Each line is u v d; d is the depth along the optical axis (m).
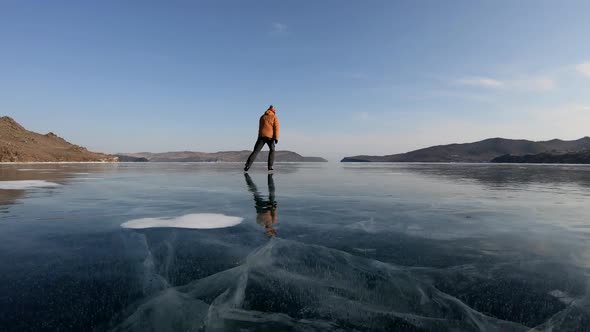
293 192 5.82
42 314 1.44
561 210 3.96
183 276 1.85
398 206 4.21
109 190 6.11
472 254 2.21
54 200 4.75
